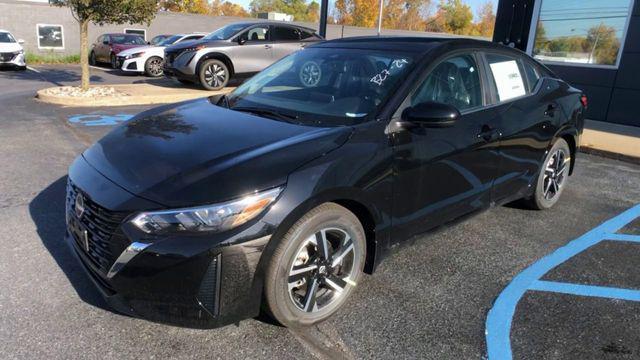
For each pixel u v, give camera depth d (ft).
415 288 10.97
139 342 8.74
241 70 41.24
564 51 33.45
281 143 9.24
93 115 29.25
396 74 11.09
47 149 20.99
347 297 9.95
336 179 8.93
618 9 29.91
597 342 9.25
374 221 9.89
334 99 11.19
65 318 9.31
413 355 8.75
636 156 22.80
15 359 8.18
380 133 9.95
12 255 11.60
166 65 42.16
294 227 8.59
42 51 83.30
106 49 70.08
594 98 31.71
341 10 183.21
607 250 13.25
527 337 9.36
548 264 12.35
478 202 12.66
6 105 31.89
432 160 10.85
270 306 8.71
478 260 12.44
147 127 10.74
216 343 8.80
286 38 43.34
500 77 13.39
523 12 35.35
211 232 7.86
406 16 206.59
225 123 10.53
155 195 8.16
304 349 8.76
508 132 13.05
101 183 8.89
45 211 14.26
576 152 17.02
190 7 166.09
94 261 8.73
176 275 7.86
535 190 15.30
